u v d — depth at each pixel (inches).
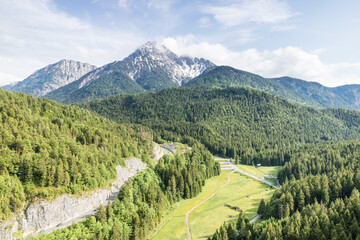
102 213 3644.2
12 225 3147.1
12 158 3634.4
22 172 3624.5
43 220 3474.4
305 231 2994.6
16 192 3346.5
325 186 4586.6
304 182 4817.9
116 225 3430.1
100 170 4611.2
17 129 4279.0
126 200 4114.2
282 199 4281.5
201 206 5132.9
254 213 4675.2
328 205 4286.4
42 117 5241.1
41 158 3855.8
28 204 3425.2
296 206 4335.6
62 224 3607.3
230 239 3427.7
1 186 3221.0
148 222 3927.2
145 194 4662.9
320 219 3223.4
